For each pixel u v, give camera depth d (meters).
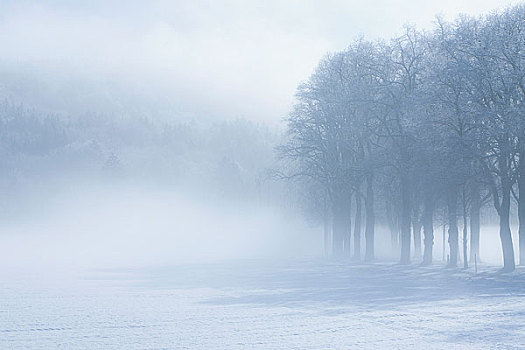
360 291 25.16
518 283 28.98
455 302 20.47
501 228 35.38
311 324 15.43
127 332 14.41
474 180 36.38
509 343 12.38
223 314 17.73
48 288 27.98
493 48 33.84
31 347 12.46
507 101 32.97
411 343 12.48
